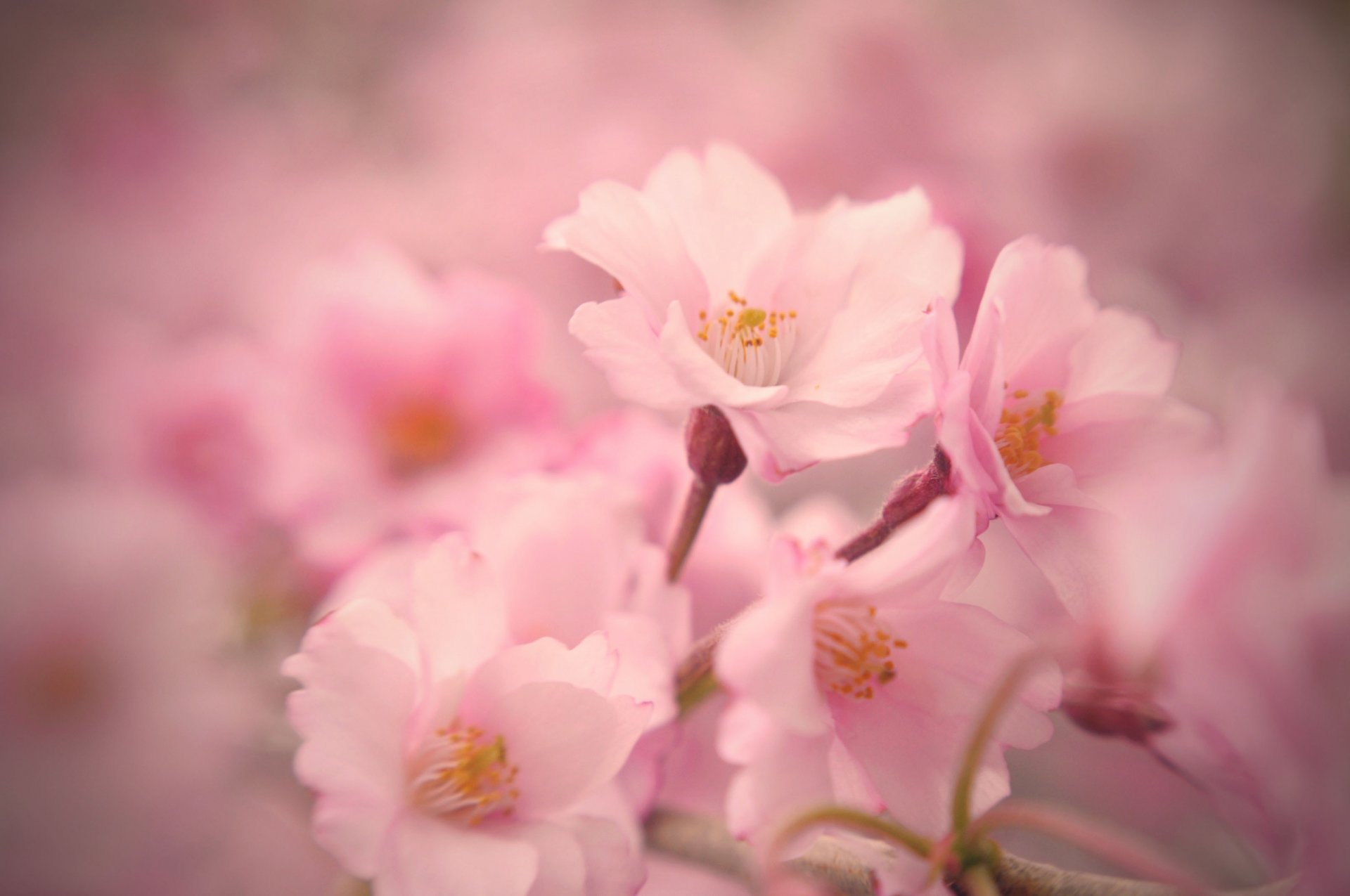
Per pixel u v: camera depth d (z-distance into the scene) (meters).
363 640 0.21
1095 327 0.22
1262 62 0.41
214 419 0.28
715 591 0.25
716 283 0.22
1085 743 0.28
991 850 0.20
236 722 0.26
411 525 0.26
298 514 0.27
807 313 0.22
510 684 0.22
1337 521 0.19
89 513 0.27
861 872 0.21
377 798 0.21
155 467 0.28
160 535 0.27
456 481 0.26
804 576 0.20
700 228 0.23
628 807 0.22
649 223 0.22
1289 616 0.19
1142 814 0.28
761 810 0.20
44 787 0.26
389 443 0.27
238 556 0.28
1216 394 0.31
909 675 0.21
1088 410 0.22
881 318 0.22
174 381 0.28
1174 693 0.20
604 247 0.22
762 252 0.22
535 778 0.22
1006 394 0.22
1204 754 0.21
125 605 0.26
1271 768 0.19
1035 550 0.21
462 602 0.22
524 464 0.26
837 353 0.22
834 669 0.21
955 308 0.30
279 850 0.27
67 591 0.26
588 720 0.21
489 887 0.21
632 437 0.25
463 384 0.28
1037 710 0.21
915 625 0.21
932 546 0.20
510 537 0.23
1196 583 0.19
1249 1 0.42
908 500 0.21
